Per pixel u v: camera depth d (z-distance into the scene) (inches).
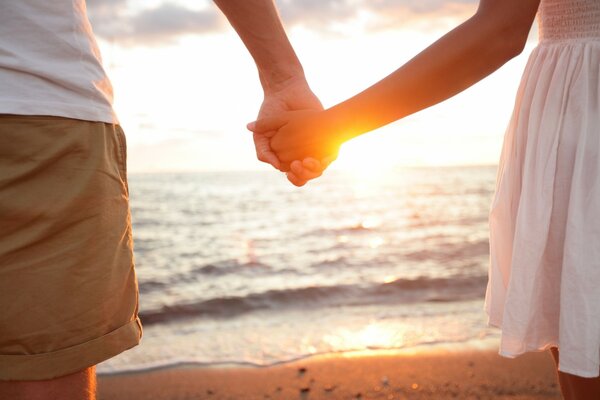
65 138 46.9
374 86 51.0
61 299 46.4
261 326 231.9
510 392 138.9
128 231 52.1
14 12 45.6
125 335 50.5
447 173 3816.4
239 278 401.7
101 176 48.8
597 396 51.9
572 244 48.0
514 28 46.1
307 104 67.6
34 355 45.8
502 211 54.7
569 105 49.8
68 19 47.7
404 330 205.8
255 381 152.6
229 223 876.0
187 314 273.4
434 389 142.5
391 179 2891.2
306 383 150.3
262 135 60.8
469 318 224.1
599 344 47.3
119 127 52.1
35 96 46.1
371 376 153.1
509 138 56.2
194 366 165.8
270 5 65.5
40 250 46.1
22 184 45.9
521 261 50.6
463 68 47.2
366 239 633.6
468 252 491.5
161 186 2417.6
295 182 60.7
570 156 49.4
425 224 800.9
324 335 204.2
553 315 51.2
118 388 148.9
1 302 45.1
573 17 50.6
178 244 626.8
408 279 340.2
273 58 66.6
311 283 355.3
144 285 378.0
